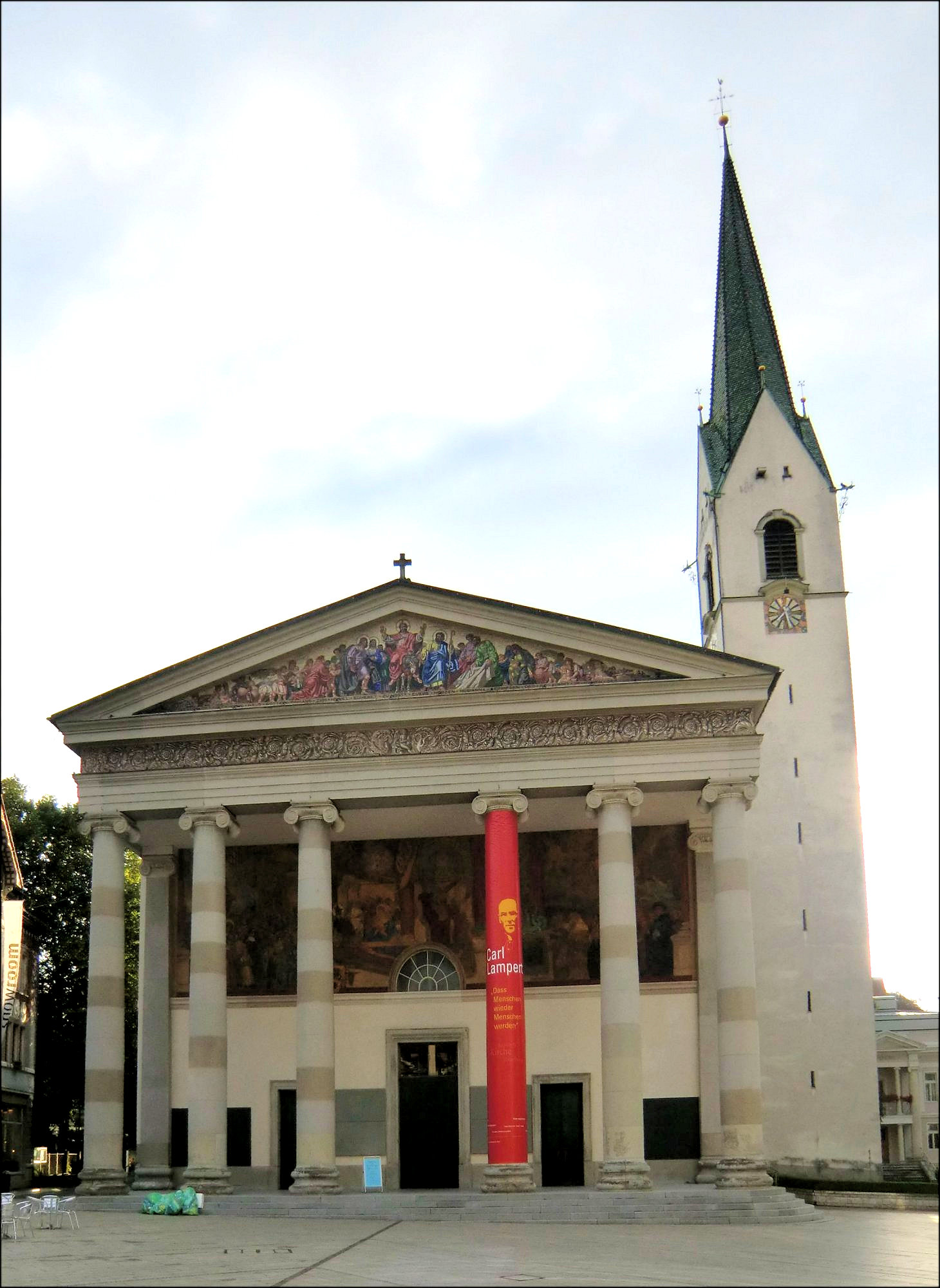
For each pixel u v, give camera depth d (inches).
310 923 2070.6
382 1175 2282.2
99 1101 2065.7
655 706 2079.2
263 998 2390.5
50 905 3612.2
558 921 2373.3
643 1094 2138.3
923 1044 4520.2
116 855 2153.1
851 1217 1900.8
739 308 2982.3
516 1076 1978.3
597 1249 1402.6
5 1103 3243.1
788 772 2603.3
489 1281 1095.0
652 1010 2309.3
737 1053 1947.6
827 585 2709.2
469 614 2144.4
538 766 2089.1
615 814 2054.6
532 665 2124.8
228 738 2155.5
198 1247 1416.1
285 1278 1117.7
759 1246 1432.1
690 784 2079.2
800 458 2783.0
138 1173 2293.3
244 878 2450.8
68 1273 1163.9
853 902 2529.5
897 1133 4446.4
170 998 2379.4
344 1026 2370.8
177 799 2148.1
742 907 2003.0
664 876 2367.1
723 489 2785.4
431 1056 2356.1
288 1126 2346.2
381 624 2171.5
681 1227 1718.8
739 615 2706.7
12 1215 1657.2
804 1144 2423.7
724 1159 1926.7
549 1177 2274.9
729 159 3166.8
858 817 2571.4
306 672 2166.6
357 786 2113.7
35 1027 3518.7
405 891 2420.0
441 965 2397.9
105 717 2167.8
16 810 3678.6
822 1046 2464.3
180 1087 2347.4
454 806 2174.0
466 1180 2284.7
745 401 2883.9
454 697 2111.2
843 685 2645.2
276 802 2127.2
